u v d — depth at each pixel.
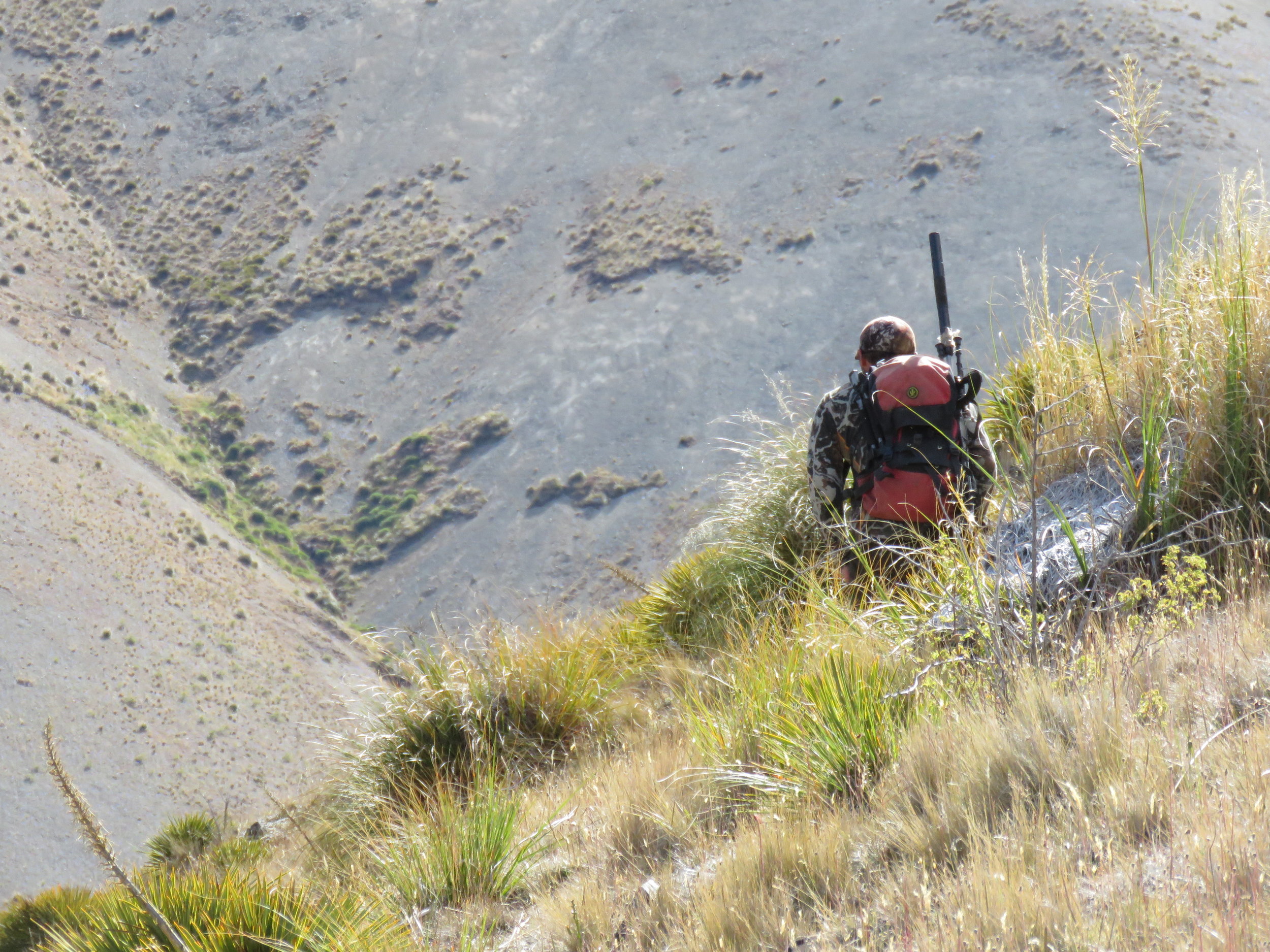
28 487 157.88
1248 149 178.75
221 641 144.75
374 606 171.88
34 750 118.50
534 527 178.25
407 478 198.00
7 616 133.88
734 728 5.37
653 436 189.12
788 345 196.38
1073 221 186.88
